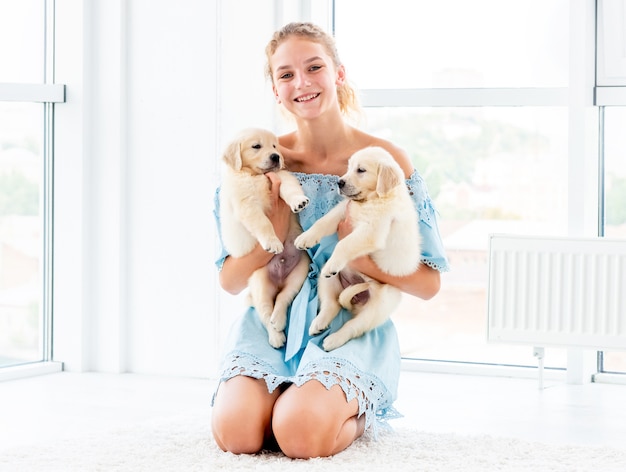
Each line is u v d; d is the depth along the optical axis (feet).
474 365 12.19
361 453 7.17
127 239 12.26
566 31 11.85
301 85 7.57
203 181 11.84
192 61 11.89
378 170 7.27
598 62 11.74
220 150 11.77
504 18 12.09
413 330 12.57
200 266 11.85
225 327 11.73
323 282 7.63
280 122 11.57
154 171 12.10
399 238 7.36
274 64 7.75
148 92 12.10
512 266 11.44
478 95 12.07
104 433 8.12
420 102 12.25
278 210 7.65
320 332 7.57
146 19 12.08
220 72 11.76
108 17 12.17
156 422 8.74
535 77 12.01
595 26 11.71
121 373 12.14
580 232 11.53
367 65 12.60
